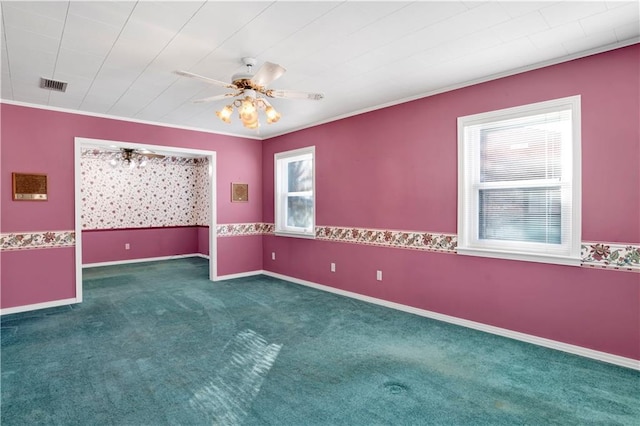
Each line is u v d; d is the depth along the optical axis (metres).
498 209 3.50
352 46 2.79
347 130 4.82
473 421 2.07
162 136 5.29
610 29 2.51
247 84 2.84
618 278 2.75
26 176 4.25
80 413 2.17
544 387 2.44
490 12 2.29
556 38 2.64
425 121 3.94
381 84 3.66
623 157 2.72
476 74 3.38
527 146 3.28
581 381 2.51
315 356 2.96
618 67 2.73
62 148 4.48
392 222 4.30
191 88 3.73
